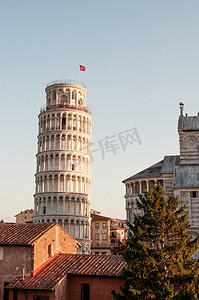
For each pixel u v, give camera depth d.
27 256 39.88
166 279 31.61
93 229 144.00
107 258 42.28
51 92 121.06
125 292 33.78
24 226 45.81
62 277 38.34
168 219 33.31
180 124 68.50
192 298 30.31
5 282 39.81
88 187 115.25
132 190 77.94
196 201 58.25
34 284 37.50
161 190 35.53
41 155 114.38
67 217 107.06
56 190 109.75
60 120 115.81
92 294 38.59
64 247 48.25
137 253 33.03
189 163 66.06
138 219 35.34
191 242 33.97
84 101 124.44
